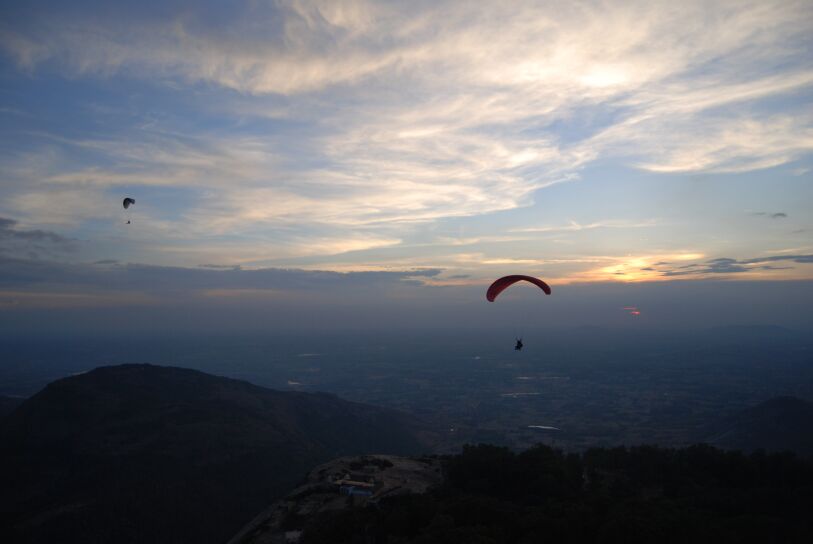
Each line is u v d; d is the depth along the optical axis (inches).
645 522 1298.0
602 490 1727.4
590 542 1331.2
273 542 1610.5
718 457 1968.5
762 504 1557.6
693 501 1604.3
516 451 4758.9
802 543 1278.3
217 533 2901.1
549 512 1462.8
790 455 1961.1
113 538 2711.6
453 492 1764.3
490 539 1224.8
